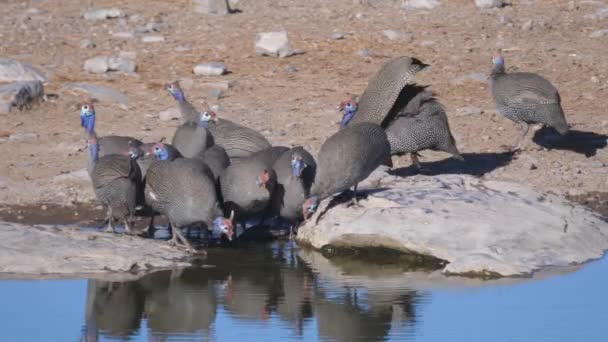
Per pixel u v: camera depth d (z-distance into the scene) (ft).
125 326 37.14
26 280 40.75
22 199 50.80
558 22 86.99
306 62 75.36
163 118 63.10
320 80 71.26
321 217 46.16
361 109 50.24
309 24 86.28
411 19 87.86
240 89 69.41
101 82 70.59
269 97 67.72
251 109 65.10
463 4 93.30
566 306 38.22
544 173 54.75
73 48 79.46
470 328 36.32
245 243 46.88
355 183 45.44
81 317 37.70
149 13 91.56
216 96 67.56
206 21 88.02
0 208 49.57
